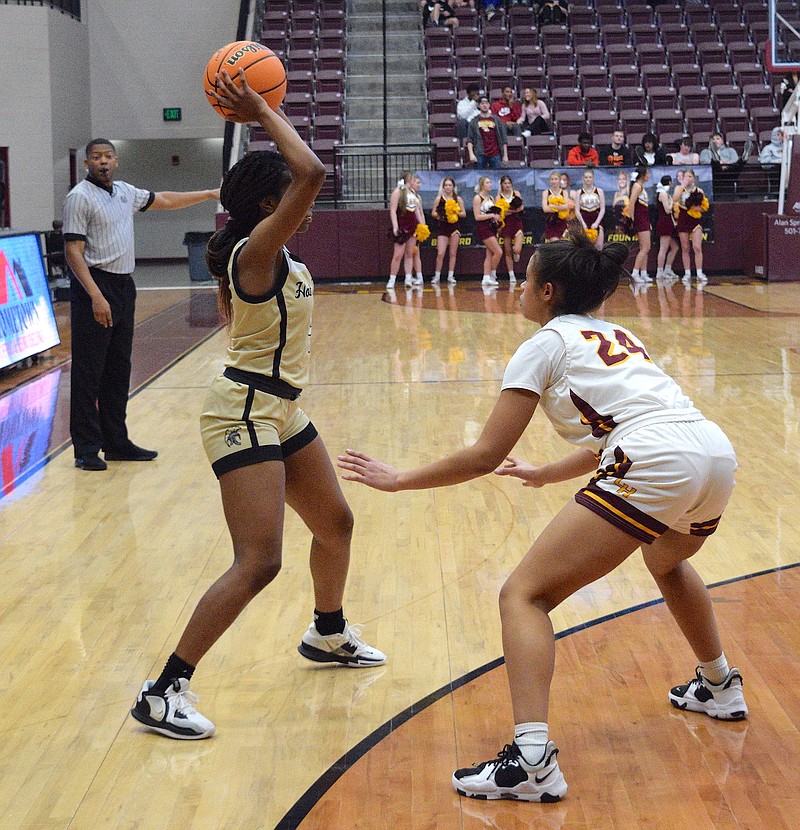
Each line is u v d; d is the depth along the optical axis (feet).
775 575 12.50
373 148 54.34
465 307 39.14
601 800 7.83
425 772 8.27
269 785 8.11
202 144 64.80
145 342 32.04
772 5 46.88
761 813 7.61
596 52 58.03
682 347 29.09
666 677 9.90
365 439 19.44
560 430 8.33
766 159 50.31
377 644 10.75
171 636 11.02
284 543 14.02
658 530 7.84
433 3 61.05
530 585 7.91
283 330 8.80
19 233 28.35
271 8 62.34
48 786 8.13
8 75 54.13
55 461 18.42
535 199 49.01
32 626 11.31
